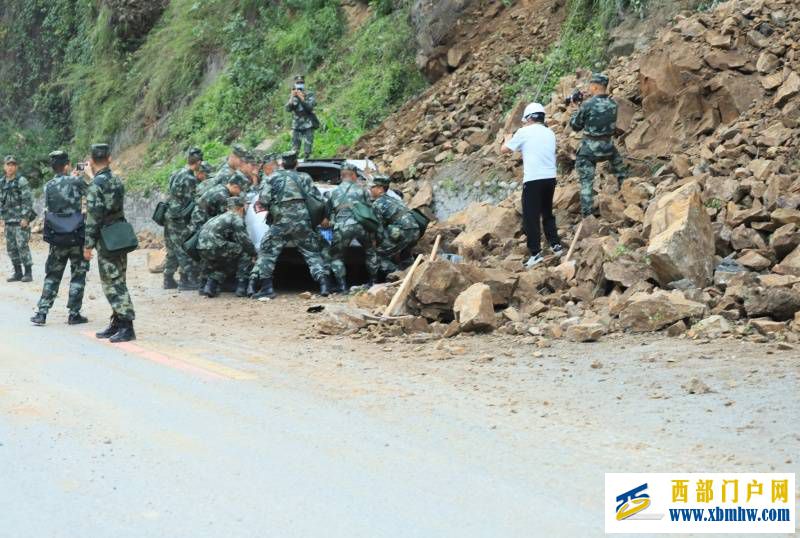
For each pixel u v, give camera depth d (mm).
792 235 15758
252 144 34656
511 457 9117
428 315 16000
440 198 24484
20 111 51719
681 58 21750
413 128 28438
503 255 19625
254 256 20172
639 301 14438
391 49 33250
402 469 8836
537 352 13414
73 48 49469
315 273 19578
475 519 7637
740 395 10836
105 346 15031
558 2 29016
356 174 20641
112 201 15219
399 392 11641
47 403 11398
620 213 19047
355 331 15469
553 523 7547
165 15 45594
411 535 7352
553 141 18828
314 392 11734
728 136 20109
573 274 17031
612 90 23531
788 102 20156
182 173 21344
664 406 10609
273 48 38125
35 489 8531
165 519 7766
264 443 9680
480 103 27328
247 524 7621
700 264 15680
